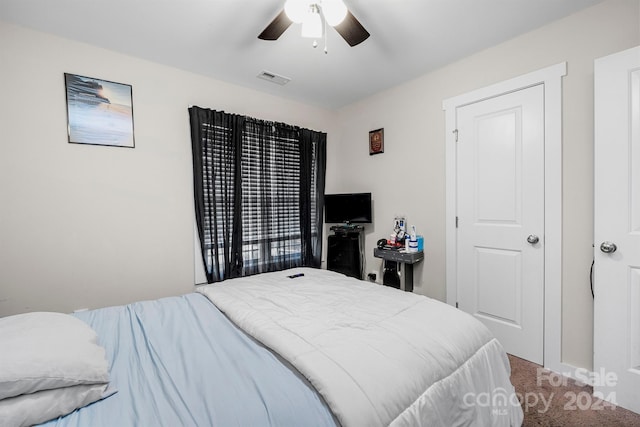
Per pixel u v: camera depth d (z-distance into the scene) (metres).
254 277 2.12
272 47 2.17
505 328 2.18
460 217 2.44
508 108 2.13
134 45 2.12
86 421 0.75
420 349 1.05
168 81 2.43
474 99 2.30
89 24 1.87
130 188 2.26
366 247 3.30
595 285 1.68
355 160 3.41
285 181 3.13
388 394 0.84
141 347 1.14
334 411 0.76
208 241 2.61
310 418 0.75
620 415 1.53
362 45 2.15
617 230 1.60
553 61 1.90
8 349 0.81
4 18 1.79
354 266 3.23
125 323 1.37
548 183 1.95
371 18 1.84
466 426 1.06
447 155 2.51
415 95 2.74
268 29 1.61
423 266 2.72
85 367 0.85
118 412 0.79
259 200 2.94
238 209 2.75
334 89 2.98
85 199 2.09
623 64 1.56
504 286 2.18
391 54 2.29
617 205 1.59
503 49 2.13
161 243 2.41
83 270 2.08
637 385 1.54
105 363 0.93
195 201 2.53
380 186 3.13
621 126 1.58
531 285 2.04
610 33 1.69
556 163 1.91
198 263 2.59
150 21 1.85
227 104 2.76
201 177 2.53
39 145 1.92
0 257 1.83
